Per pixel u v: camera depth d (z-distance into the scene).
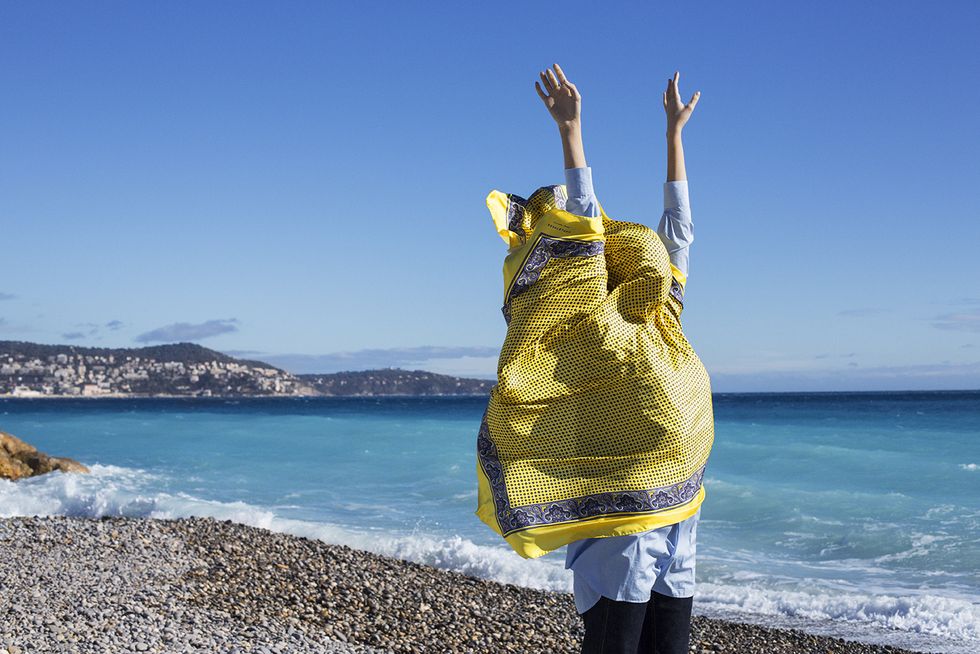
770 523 15.43
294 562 10.84
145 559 10.41
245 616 7.90
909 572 11.86
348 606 8.85
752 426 44.47
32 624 6.79
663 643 2.50
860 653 8.44
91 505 16.86
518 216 2.46
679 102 2.76
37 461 23.33
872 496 17.97
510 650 7.73
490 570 11.78
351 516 16.67
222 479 23.02
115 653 6.17
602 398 2.29
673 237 2.63
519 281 2.34
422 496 19.48
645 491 2.29
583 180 2.45
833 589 10.94
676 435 2.29
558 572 11.64
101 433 45.00
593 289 2.28
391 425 47.88
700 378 2.44
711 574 11.79
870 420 50.94
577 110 2.50
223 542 11.82
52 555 10.30
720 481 20.17
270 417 64.94
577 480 2.31
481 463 2.42
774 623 9.65
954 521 15.20
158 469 25.98
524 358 2.30
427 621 8.53
